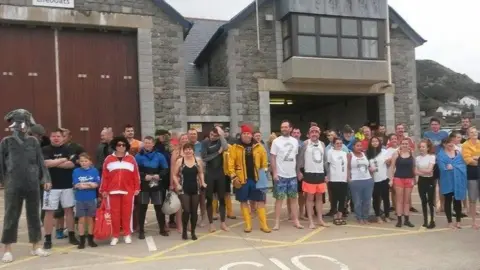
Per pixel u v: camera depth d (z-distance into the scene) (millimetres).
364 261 5609
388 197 8047
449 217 7555
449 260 5602
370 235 7023
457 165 7363
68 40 13195
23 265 5652
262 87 14953
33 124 6230
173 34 13969
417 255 5855
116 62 13641
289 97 18266
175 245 6574
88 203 6449
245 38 14953
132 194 6766
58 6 12719
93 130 13289
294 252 6074
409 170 7570
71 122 13086
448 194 7461
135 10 13531
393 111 16328
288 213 8688
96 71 13430
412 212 8898
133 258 5898
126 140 6762
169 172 7336
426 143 7559
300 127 24500
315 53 14875
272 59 15172
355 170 7809
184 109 13984
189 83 18328
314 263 5551
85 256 6027
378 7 15656
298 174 7684
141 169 7023
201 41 19984
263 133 14820
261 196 7383
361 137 8922
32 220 6031
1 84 12469
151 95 13562
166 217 8664
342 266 5410
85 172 6473
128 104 13695
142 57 13539
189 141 7438
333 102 20531
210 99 14656
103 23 13148
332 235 7055
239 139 7477
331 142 8141
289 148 7527
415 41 16828
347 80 15281
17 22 12516
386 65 15672
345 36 15305
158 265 5559
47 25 12859
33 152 6012
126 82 13711
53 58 13008
